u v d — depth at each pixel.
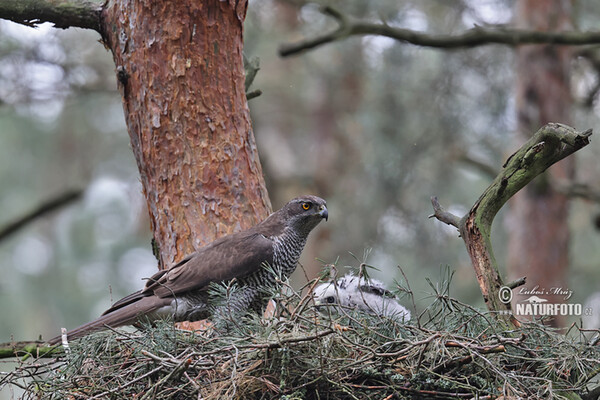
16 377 7.53
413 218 18.44
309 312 7.62
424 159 18.64
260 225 8.97
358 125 20.81
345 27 13.27
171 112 8.71
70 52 15.76
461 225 8.02
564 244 16.62
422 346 6.89
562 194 16.05
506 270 17.42
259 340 7.03
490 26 15.30
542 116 16.84
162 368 6.96
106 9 8.90
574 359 7.21
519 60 17.14
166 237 8.80
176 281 8.61
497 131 18.06
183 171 8.73
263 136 22.38
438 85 18.44
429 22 18.30
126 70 8.80
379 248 18.59
